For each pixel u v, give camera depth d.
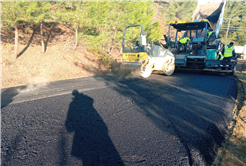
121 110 3.80
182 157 2.29
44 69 8.50
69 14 7.90
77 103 4.19
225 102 4.61
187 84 6.62
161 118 3.44
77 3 8.13
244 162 2.31
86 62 10.70
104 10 8.63
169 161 2.20
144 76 7.61
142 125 3.13
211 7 12.19
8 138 2.63
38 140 2.60
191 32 10.46
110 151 2.37
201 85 6.54
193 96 5.00
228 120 3.61
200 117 3.54
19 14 6.63
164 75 8.83
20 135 2.72
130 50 7.32
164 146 2.51
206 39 9.44
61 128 2.97
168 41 10.34
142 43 7.00
